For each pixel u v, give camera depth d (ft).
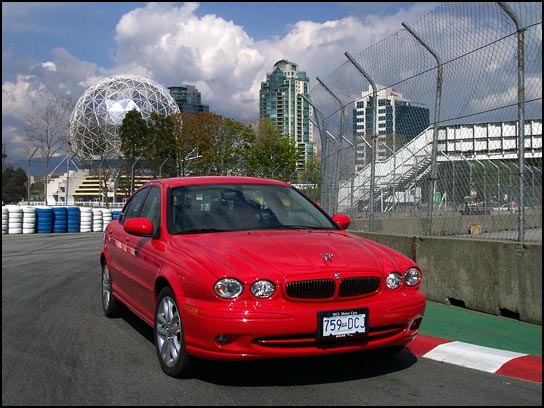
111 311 23.72
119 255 22.21
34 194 159.22
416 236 27.61
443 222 31.07
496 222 28.50
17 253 50.49
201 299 14.64
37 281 33.94
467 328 21.06
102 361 17.65
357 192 39.32
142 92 208.23
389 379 15.79
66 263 42.83
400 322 15.42
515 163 24.76
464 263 24.64
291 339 14.30
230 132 147.64
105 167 169.27
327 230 19.20
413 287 16.21
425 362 17.44
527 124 23.77
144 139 151.02
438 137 28.99
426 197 31.35
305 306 14.44
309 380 15.69
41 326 22.45
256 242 16.39
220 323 14.07
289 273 14.55
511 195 25.76
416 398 14.29
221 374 16.17
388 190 36.29
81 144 193.47
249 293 14.29
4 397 14.53
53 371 16.65
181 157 154.30
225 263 14.89
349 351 14.88
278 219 19.20
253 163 132.16
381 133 35.47
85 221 84.48
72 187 185.78
